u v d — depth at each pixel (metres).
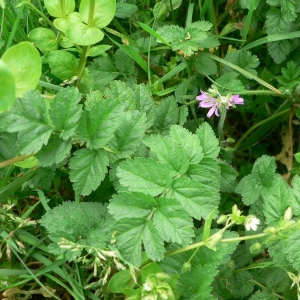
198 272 0.15
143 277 0.14
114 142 0.16
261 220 0.18
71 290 0.16
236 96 0.20
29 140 0.14
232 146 0.24
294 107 0.22
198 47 0.20
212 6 0.23
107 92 0.18
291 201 0.16
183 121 0.20
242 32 0.23
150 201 0.14
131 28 0.24
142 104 0.18
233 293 0.18
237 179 0.21
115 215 0.14
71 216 0.15
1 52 0.20
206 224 0.14
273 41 0.22
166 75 0.21
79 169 0.15
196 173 0.16
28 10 0.21
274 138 0.25
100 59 0.22
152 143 0.16
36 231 0.18
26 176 0.17
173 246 0.15
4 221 0.17
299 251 0.15
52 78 0.21
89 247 0.14
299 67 0.21
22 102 0.14
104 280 0.14
